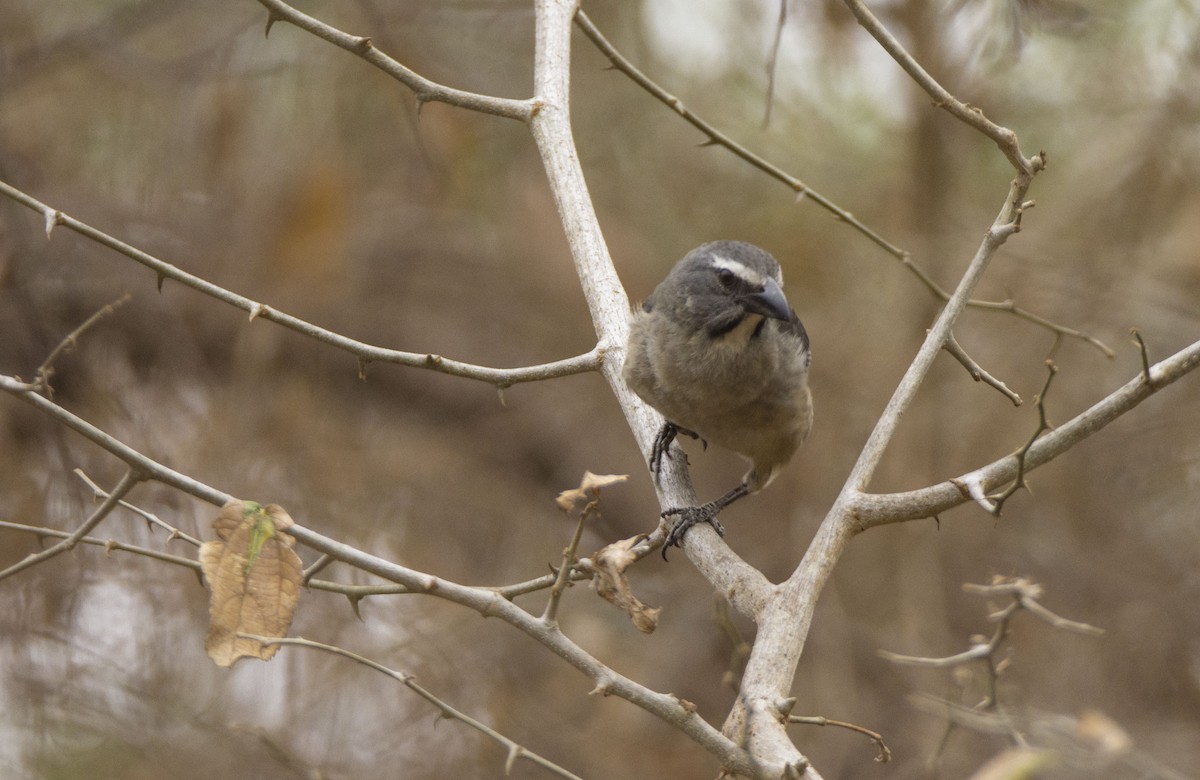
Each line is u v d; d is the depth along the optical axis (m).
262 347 12.80
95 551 11.18
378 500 13.22
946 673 11.60
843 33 12.36
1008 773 7.18
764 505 14.45
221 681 11.30
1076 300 13.17
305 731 11.34
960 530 14.14
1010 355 13.31
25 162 12.26
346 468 12.88
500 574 13.77
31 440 11.83
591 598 14.04
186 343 12.79
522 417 14.52
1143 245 12.97
